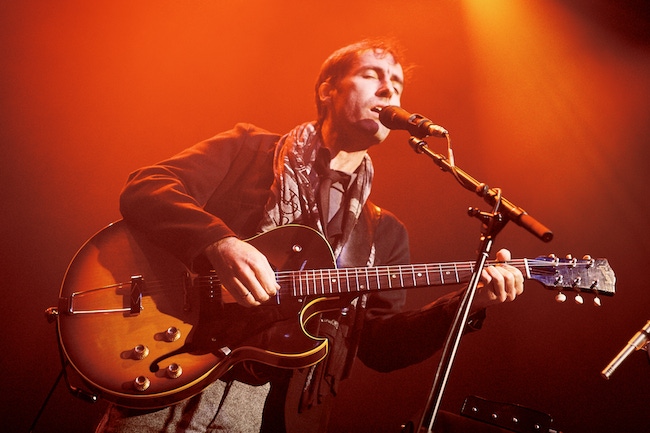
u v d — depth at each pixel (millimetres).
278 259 2623
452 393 3721
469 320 2650
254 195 3064
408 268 2605
